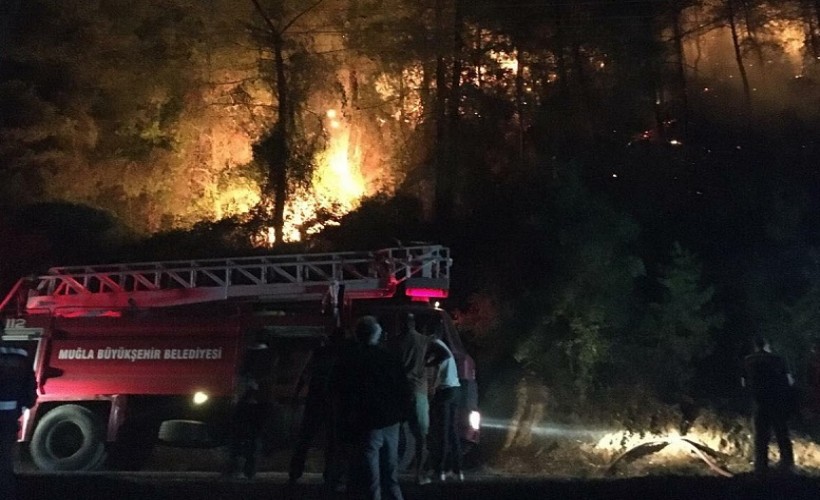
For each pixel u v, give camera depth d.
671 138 26.28
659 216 21.03
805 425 14.52
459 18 23.42
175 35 23.83
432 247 13.78
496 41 23.69
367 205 23.20
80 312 13.72
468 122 23.00
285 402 12.45
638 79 25.06
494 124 23.11
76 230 22.00
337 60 24.50
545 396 14.73
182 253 21.27
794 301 16.92
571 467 13.37
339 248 21.42
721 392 15.59
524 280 16.69
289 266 14.02
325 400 9.78
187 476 11.97
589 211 15.71
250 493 9.94
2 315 13.90
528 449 14.34
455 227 20.88
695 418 14.27
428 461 11.88
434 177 23.12
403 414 7.69
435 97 23.59
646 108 25.62
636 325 15.16
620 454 13.59
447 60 23.34
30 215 22.05
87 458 12.82
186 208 23.92
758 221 20.22
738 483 10.34
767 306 16.69
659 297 16.83
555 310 15.11
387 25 23.81
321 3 23.78
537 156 22.20
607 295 15.05
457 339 12.77
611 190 21.62
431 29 23.38
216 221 22.86
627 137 24.28
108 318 13.19
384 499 7.96
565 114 23.23
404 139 24.64
